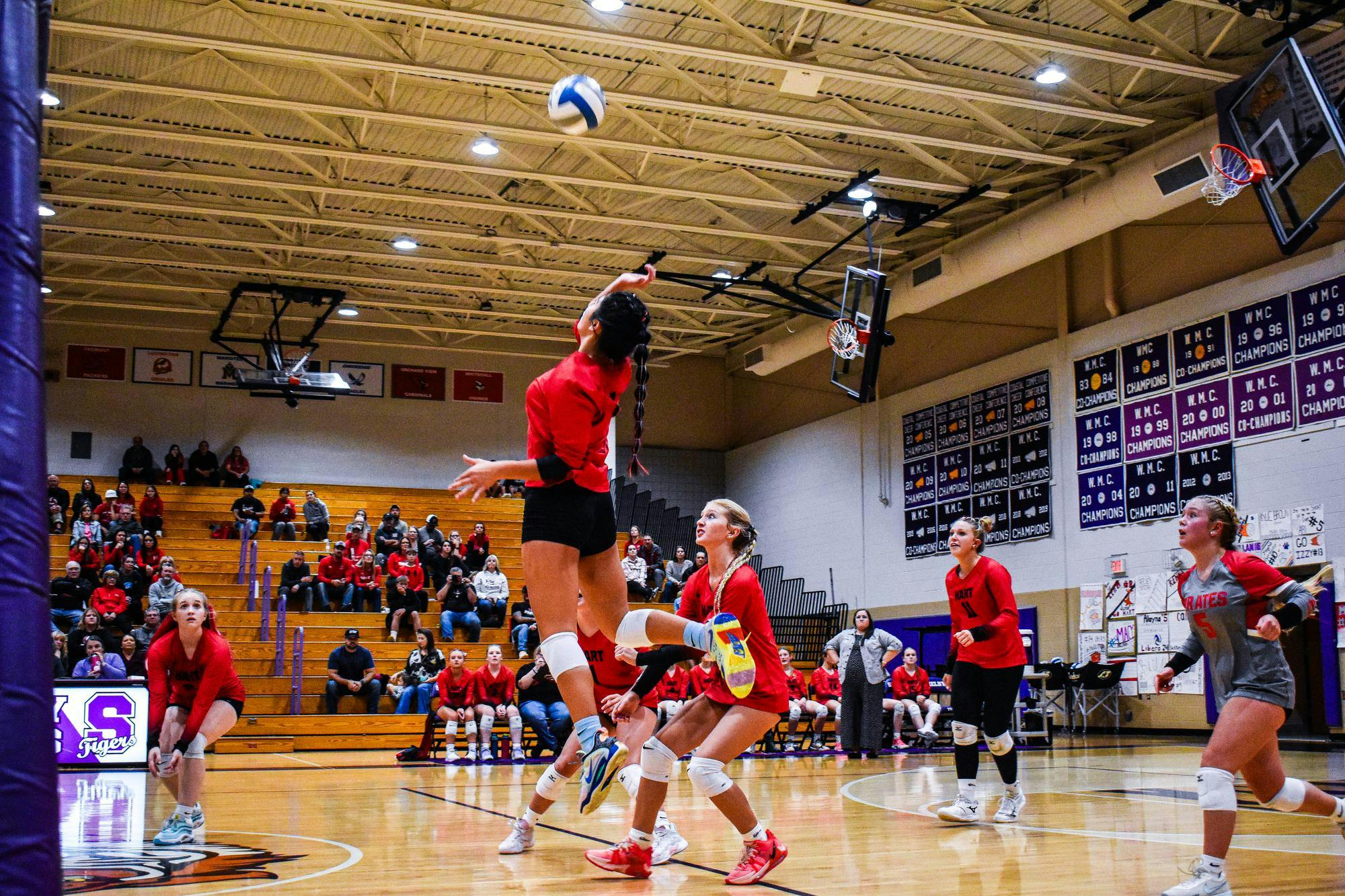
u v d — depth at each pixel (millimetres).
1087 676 17172
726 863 5168
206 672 5793
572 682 3945
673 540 25719
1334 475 15000
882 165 17875
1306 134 10258
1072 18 14086
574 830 6508
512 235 19812
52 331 24094
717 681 4746
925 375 22453
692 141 17047
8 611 1708
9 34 1862
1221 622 4289
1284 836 6242
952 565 21328
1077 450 18906
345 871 4777
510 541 24922
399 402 26328
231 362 25250
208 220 19781
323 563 19469
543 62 15008
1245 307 16375
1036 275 20109
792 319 24703
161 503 21953
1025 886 4492
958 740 7113
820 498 25078
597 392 4043
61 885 1706
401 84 15328
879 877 4723
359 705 17281
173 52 14398
